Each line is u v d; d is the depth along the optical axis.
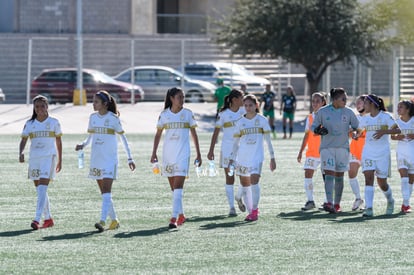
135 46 93.12
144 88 85.44
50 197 33.62
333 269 20.69
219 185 37.38
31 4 99.94
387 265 21.12
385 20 79.44
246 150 28.42
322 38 78.00
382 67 86.06
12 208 30.98
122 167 44.44
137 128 71.00
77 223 27.66
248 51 80.81
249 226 26.98
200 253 22.61
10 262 21.48
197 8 109.81
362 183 38.28
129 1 102.00
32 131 27.14
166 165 27.00
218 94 68.31
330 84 87.50
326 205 29.88
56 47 90.81
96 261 21.62
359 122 29.53
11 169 43.31
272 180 39.19
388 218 28.59
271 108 65.94
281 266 21.02
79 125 70.44
